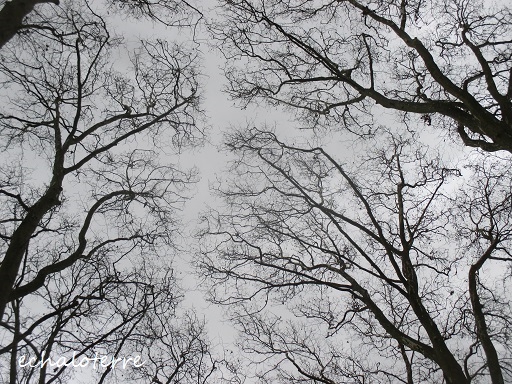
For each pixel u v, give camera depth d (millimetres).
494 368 8039
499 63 9398
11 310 8367
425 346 8250
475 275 9336
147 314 8906
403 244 9906
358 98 9703
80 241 7633
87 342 7602
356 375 10156
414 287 9125
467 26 9281
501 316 9195
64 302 8125
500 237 10078
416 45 8633
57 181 7457
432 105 8359
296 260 10758
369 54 8969
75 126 8211
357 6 9438
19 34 7957
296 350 10883
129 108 9492
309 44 9906
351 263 10055
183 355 9375
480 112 7805
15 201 9102
